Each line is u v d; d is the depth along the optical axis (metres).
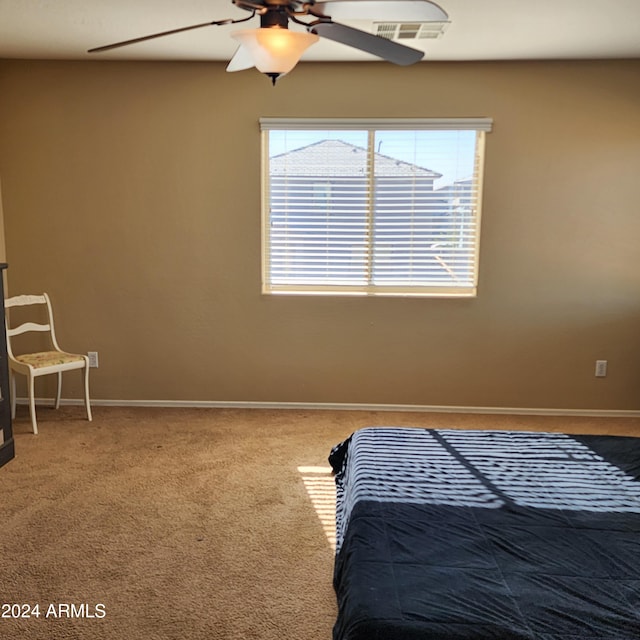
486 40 3.21
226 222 3.88
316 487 2.80
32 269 3.94
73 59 3.69
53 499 2.65
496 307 3.90
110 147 3.81
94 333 4.01
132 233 3.90
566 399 3.97
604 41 3.23
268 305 3.96
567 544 1.61
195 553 2.22
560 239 3.81
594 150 3.71
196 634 1.77
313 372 4.03
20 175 3.84
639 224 3.77
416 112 3.73
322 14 1.90
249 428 3.64
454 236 3.88
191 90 3.75
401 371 4.00
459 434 2.55
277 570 2.12
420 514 1.79
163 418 3.82
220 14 2.83
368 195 3.87
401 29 3.04
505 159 3.75
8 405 3.07
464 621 1.29
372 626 1.27
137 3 2.69
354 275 3.96
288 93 3.74
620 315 3.87
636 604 1.36
